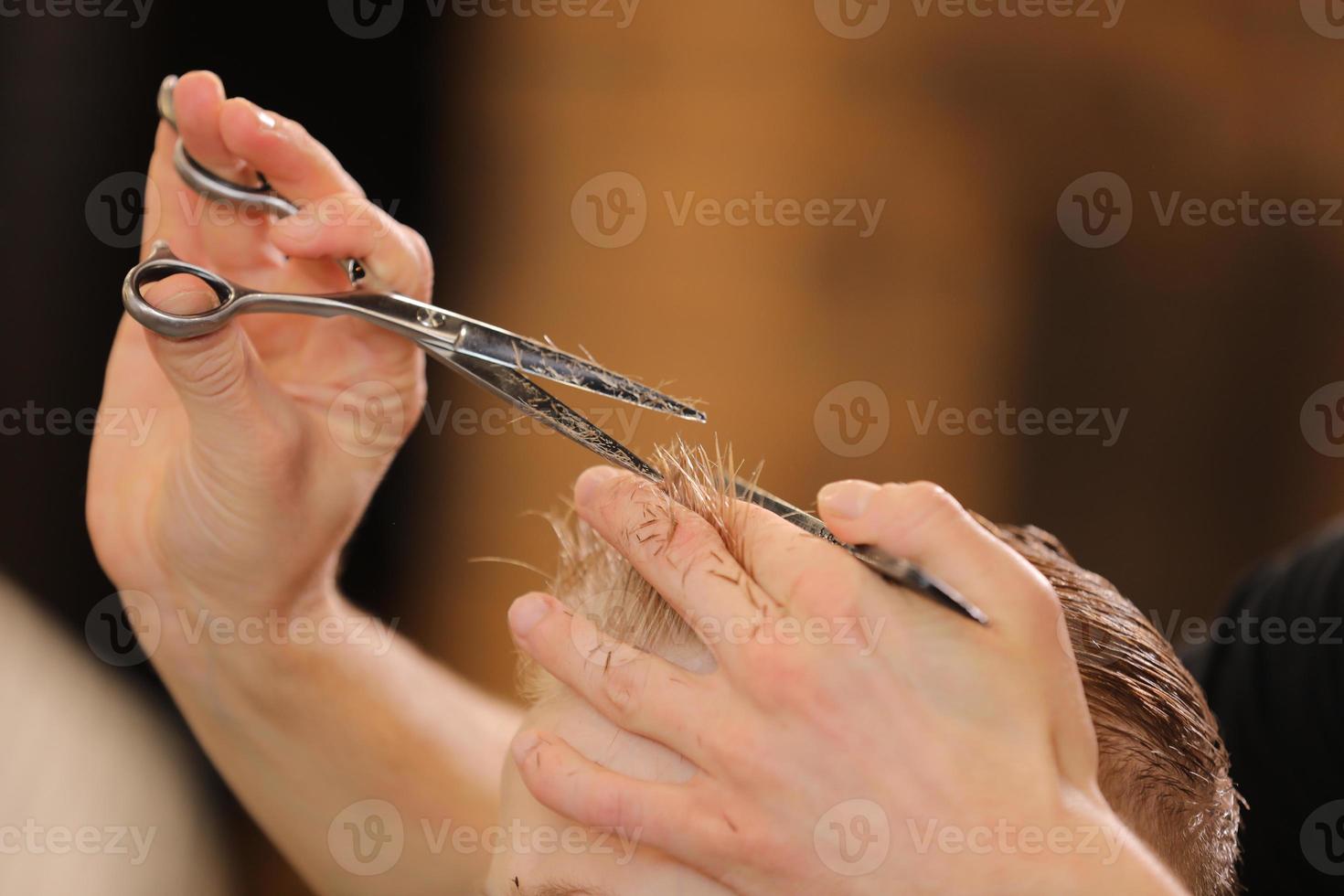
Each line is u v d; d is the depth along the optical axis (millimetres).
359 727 1068
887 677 881
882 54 2662
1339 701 1084
